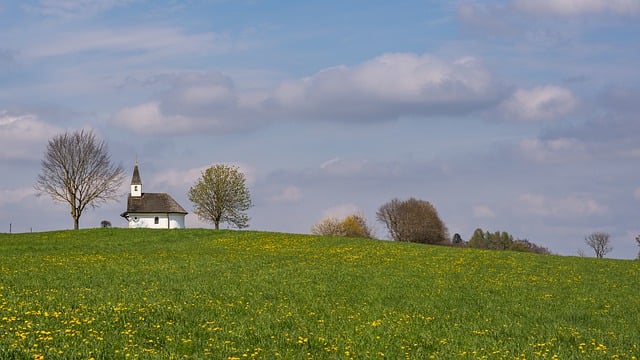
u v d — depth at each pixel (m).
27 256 46.78
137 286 32.19
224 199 103.69
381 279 36.84
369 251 52.75
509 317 26.47
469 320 25.52
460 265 44.81
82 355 16.95
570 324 25.22
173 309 25.11
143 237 62.91
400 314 25.77
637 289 36.66
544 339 21.81
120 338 19.30
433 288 34.16
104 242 59.16
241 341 19.86
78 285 32.09
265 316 24.30
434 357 18.52
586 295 33.66
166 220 118.12
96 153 95.69
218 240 60.94
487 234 157.75
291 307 26.80
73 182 94.06
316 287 33.16
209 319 23.41
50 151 93.75
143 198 119.06
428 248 56.81
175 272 38.31
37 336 18.88
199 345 19.03
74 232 67.81
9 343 17.62
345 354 18.42
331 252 51.53
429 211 135.62
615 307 30.00
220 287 32.16
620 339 22.00
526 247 153.00
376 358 18.14
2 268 39.00
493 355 18.98
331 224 141.00
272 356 18.00
